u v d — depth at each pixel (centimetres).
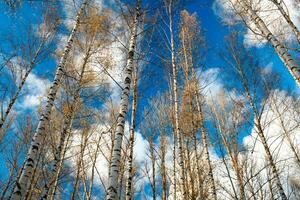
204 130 1042
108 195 468
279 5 732
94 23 1027
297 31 683
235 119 1000
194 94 1150
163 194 917
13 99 1023
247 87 1086
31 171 595
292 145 1125
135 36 761
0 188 978
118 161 520
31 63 1089
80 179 970
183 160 907
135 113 881
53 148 909
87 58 1055
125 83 649
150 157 1019
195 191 835
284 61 659
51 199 859
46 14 1118
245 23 771
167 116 1171
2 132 1109
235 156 856
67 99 996
